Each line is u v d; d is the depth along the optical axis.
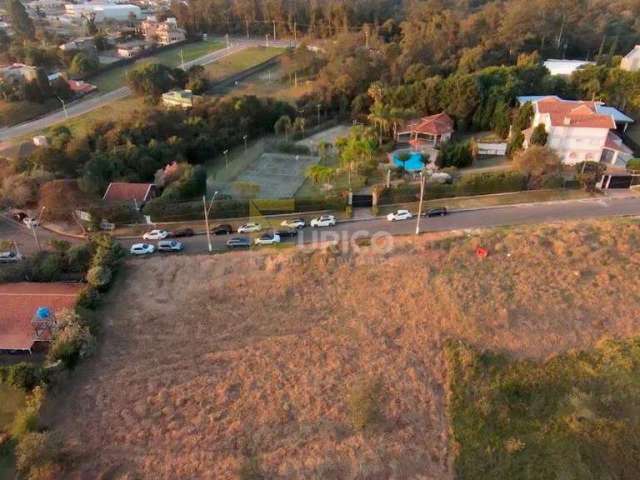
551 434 32.53
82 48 123.94
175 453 31.72
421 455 31.31
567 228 49.97
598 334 38.56
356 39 116.00
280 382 36.47
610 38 113.50
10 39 137.12
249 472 30.19
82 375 37.50
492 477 30.25
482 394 34.84
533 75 88.06
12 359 39.47
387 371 36.91
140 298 44.84
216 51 139.25
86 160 70.25
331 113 98.00
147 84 100.50
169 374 37.31
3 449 31.86
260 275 46.78
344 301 43.53
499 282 43.16
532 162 61.03
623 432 32.38
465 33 110.69
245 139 86.25
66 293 44.03
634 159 63.50
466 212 57.41
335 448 31.59
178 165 68.06
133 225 58.91
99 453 31.86
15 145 80.56
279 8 154.12
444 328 40.03
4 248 52.78
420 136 79.81
